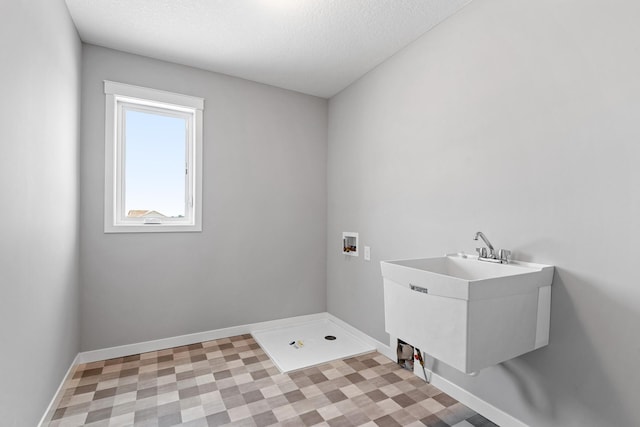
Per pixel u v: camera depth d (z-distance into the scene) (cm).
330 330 297
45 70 151
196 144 265
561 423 142
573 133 138
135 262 244
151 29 212
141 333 246
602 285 130
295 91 311
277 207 302
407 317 149
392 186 242
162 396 187
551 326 146
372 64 258
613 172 126
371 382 206
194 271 266
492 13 171
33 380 143
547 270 143
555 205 145
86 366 222
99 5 188
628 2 122
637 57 120
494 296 128
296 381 206
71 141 199
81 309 227
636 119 120
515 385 159
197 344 264
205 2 186
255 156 291
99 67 232
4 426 116
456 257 185
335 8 190
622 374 124
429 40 211
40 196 147
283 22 205
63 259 185
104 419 166
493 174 171
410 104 226
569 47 139
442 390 196
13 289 121
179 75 259
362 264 275
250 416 170
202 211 268
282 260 305
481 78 177
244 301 288
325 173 326
